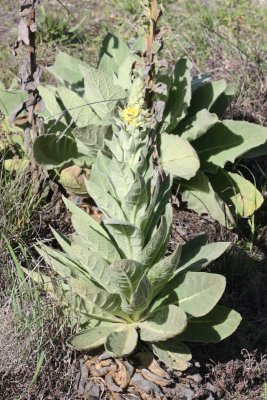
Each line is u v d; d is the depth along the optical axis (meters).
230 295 1.02
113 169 0.80
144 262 0.83
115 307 0.84
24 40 1.00
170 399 0.84
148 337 0.83
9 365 0.82
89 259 0.80
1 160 1.07
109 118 1.01
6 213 1.01
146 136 0.82
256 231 1.13
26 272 0.87
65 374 0.83
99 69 1.09
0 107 1.13
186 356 0.83
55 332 0.84
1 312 0.86
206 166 1.13
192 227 1.11
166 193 0.86
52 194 1.09
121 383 0.84
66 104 1.09
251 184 1.13
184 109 1.09
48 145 1.05
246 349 0.94
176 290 0.85
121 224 0.79
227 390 0.88
